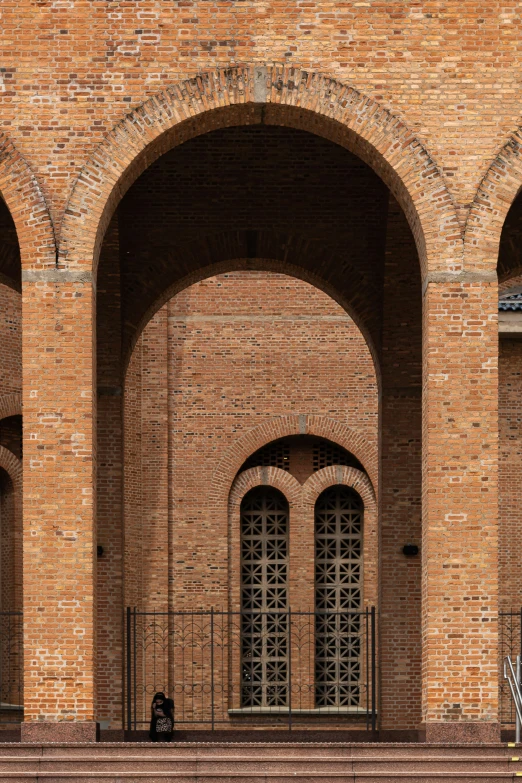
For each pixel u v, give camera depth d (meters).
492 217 22.88
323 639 39.56
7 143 22.95
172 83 23.12
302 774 21.28
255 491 40.28
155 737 26.58
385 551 29.70
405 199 23.42
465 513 22.45
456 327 22.72
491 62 23.16
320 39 23.17
